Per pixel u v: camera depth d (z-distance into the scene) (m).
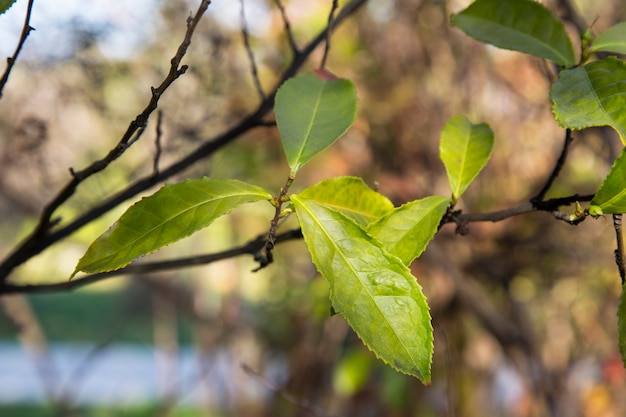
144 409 10.03
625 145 1.24
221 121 4.03
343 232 1.25
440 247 4.30
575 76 1.33
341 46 4.43
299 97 1.51
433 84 4.48
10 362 13.58
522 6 1.67
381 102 4.47
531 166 4.39
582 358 4.79
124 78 3.89
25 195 4.15
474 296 4.16
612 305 4.70
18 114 3.77
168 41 3.84
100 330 13.88
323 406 5.00
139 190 2.14
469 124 1.62
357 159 4.47
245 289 6.34
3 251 6.42
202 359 5.86
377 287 1.21
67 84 3.81
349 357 4.61
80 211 3.73
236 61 4.02
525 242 4.33
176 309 6.44
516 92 4.38
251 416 5.42
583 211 1.30
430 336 1.18
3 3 1.35
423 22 4.47
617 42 1.56
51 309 15.27
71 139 3.94
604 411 4.32
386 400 4.59
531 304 5.01
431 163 4.43
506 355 4.44
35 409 10.69
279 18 4.09
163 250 5.97
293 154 1.39
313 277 5.02
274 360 5.71
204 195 1.28
